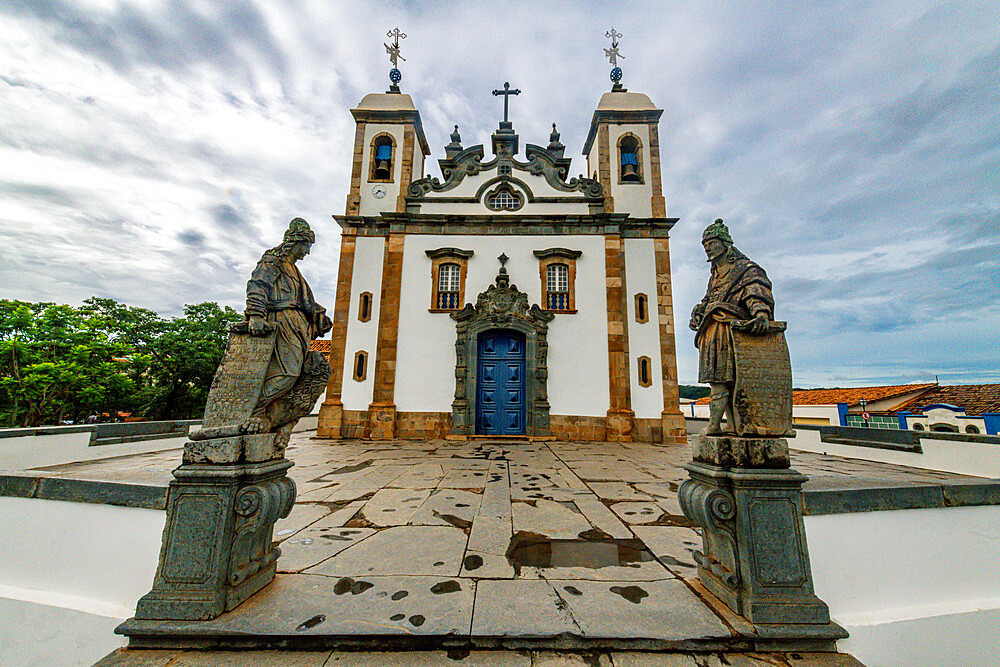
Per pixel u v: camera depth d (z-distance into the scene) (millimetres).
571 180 13867
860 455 8273
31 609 2805
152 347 19359
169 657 2154
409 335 12617
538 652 2137
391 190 13914
